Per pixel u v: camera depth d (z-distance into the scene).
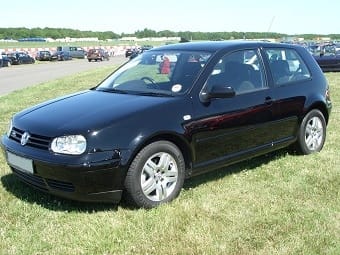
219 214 4.65
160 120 4.78
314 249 3.96
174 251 3.92
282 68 6.38
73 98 5.48
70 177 4.41
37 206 4.82
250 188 5.43
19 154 4.74
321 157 6.70
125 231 4.29
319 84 6.88
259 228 4.36
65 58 58.22
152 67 5.82
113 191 4.56
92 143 4.43
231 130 5.45
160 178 4.86
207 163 5.30
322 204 4.95
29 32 131.62
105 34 141.88
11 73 30.92
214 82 5.39
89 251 3.95
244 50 5.94
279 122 6.14
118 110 4.78
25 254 3.89
